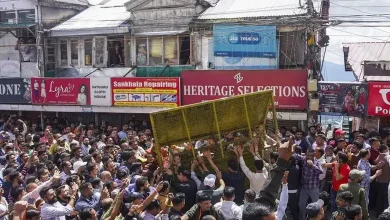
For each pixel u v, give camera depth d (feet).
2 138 50.29
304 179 33.60
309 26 57.11
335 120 58.95
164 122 32.58
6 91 74.69
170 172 32.19
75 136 53.93
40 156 38.63
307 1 57.77
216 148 34.06
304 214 33.78
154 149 34.68
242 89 56.03
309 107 52.47
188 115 32.83
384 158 35.47
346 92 50.70
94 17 78.13
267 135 36.35
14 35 78.07
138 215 21.80
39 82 71.15
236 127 35.35
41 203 25.71
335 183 33.63
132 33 70.18
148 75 69.72
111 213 22.81
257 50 60.44
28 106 72.64
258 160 29.01
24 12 77.97
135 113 69.05
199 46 65.41
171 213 24.38
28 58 77.51
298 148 36.81
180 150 33.91
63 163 34.01
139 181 26.18
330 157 36.91
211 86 57.88
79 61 75.41
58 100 69.72
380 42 72.13
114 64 73.15
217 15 64.03
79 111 68.23
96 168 32.45
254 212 10.73
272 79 54.29
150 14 68.44
